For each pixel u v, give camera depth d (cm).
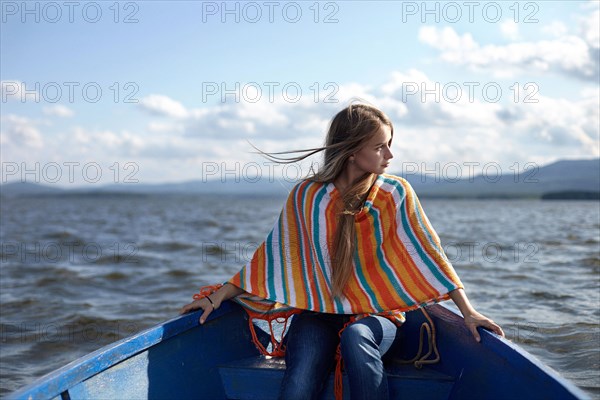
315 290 281
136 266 1227
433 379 271
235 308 312
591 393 443
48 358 595
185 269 1176
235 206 8838
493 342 239
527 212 5331
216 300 288
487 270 1112
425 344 296
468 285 936
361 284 278
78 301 857
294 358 260
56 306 821
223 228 2792
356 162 279
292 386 251
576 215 4394
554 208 6869
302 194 285
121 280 1040
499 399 231
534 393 206
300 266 287
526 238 1897
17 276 1084
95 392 230
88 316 754
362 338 253
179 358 275
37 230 2661
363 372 247
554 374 198
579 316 685
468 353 262
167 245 1722
